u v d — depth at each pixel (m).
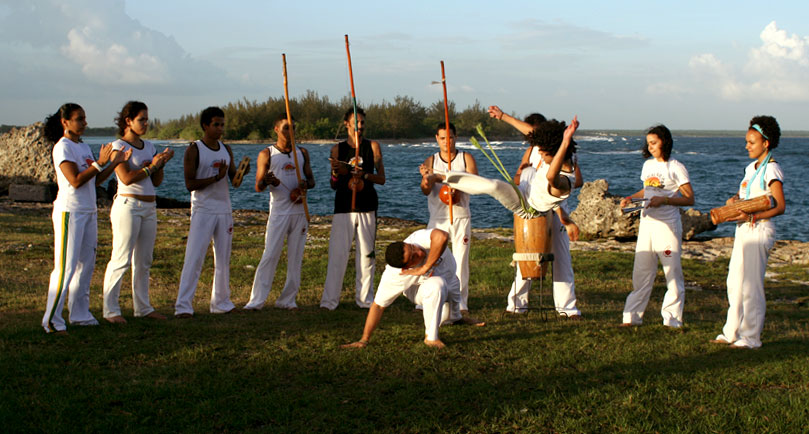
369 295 7.60
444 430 3.91
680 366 5.11
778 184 5.61
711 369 5.02
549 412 4.16
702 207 27.30
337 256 7.47
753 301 5.79
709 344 5.86
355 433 3.89
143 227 6.41
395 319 6.75
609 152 86.75
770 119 5.70
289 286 7.43
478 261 11.51
